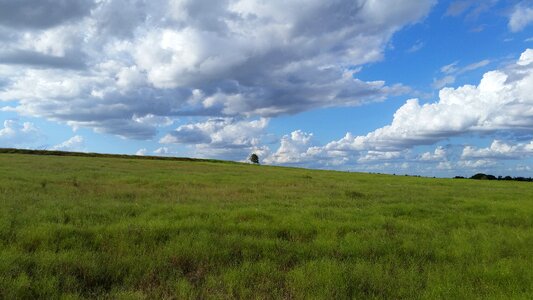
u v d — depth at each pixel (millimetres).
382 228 12727
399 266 8703
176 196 19406
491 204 19391
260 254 9141
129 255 8305
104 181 26109
